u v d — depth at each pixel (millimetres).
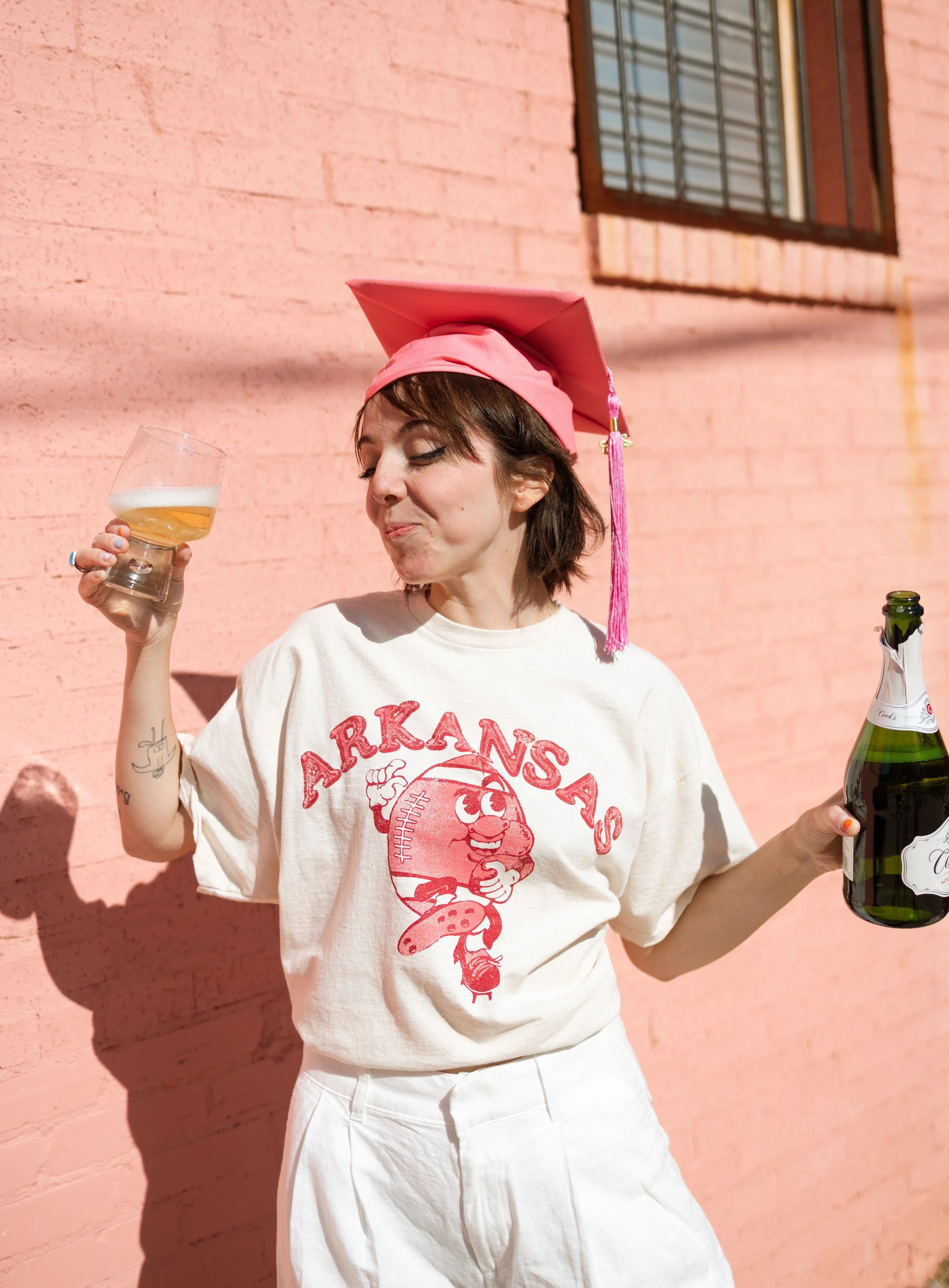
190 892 1766
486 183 2100
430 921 1235
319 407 1889
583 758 1330
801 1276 2586
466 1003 1229
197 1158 1770
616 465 1412
